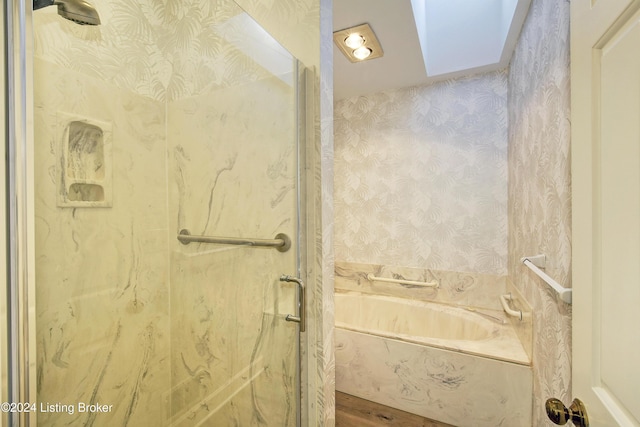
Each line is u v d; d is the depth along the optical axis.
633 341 0.45
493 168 2.13
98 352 0.97
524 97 1.58
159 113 1.18
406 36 1.65
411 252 2.41
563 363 1.02
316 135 1.03
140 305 1.12
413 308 2.32
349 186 2.63
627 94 0.47
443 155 2.28
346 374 1.90
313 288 1.05
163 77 1.19
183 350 1.21
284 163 1.04
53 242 0.82
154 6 1.16
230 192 1.12
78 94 0.90
